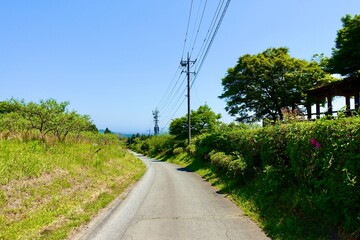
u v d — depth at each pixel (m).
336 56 19.80
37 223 7.52
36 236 6.61
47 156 14.56
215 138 23.23
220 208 9.43
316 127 6.46
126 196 12.17
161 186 15.04
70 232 7.09
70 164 15.09
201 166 24.98
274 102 30.75
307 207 6.92
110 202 10.88
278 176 8.76
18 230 6.93
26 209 8.45
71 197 10.64
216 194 12.12
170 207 9.74
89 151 20.67
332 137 5.79
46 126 19.97
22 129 19.31
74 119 20.41
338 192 5.39
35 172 11.43
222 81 32.94
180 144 53.62
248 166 12.20
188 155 37.62
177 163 38.91
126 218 8.42
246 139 13.12
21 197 9.08
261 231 6.88
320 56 29.59
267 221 7.35
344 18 20.67
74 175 13.68
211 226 7.36
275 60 28.91
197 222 7.77
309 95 23.67
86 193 11.65
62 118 19.44
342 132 5.49
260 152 11.06
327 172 5.88
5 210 7.89
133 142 149.00
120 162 23.88
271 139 9.72
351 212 5.20
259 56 30.91
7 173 10.16
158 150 70.38
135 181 17.72
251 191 10.57
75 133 25.14
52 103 18.53
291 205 7.62
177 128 55.16
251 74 30.25
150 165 34.53
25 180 10.48
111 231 7.18
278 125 9.80
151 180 18.05
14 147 13.87
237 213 8.70
